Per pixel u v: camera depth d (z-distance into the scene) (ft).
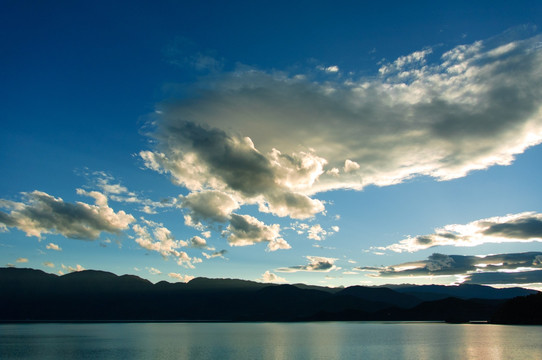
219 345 463.42
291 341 510.99
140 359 330.34
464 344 420.36
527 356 317.22
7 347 458.09
